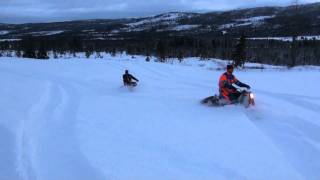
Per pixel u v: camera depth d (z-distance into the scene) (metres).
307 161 8.63
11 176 8.05
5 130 11.28
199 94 17.92
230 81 14.60
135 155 9.19
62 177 8.05
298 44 104.81
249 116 12.89
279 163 8.48
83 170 8.38
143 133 11.05
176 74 28.11
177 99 16.55
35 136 10.93
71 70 29.23
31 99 16.31
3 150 9.59
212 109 14.08
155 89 19.80
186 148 9.59
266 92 18.50
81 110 14.49
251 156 8.92
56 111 14.33
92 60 38.81
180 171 8.16
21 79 22.80
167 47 109.94
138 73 27.75
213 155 9.05
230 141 10.05
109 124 12.20
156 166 8.46
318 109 13.84
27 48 100.62
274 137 10.48
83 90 19.83
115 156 9.15
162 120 12.56
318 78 25.69
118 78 24.80
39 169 8.48
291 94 17.56
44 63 35.00
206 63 79.06
